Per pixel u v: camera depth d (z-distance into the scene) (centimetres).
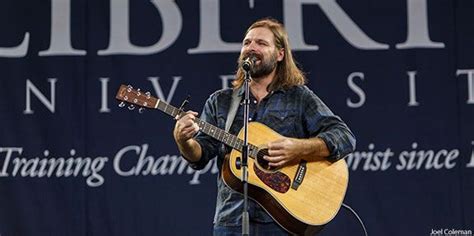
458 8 1106
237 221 723
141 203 1077
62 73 1095
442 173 1081
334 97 1090
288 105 748
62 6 1105
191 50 1101
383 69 1095
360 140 1084
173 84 1094
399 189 1078
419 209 1077
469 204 1078
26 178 1077
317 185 739
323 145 732
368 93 1091
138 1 1105
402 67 1095
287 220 726
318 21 1101
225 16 1106
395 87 1093
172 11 1105
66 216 1073
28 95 1091
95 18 1103
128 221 1075
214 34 1104
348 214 1073
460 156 1084
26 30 1101
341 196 741
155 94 1091
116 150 1084
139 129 1088
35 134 1084
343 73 1094
